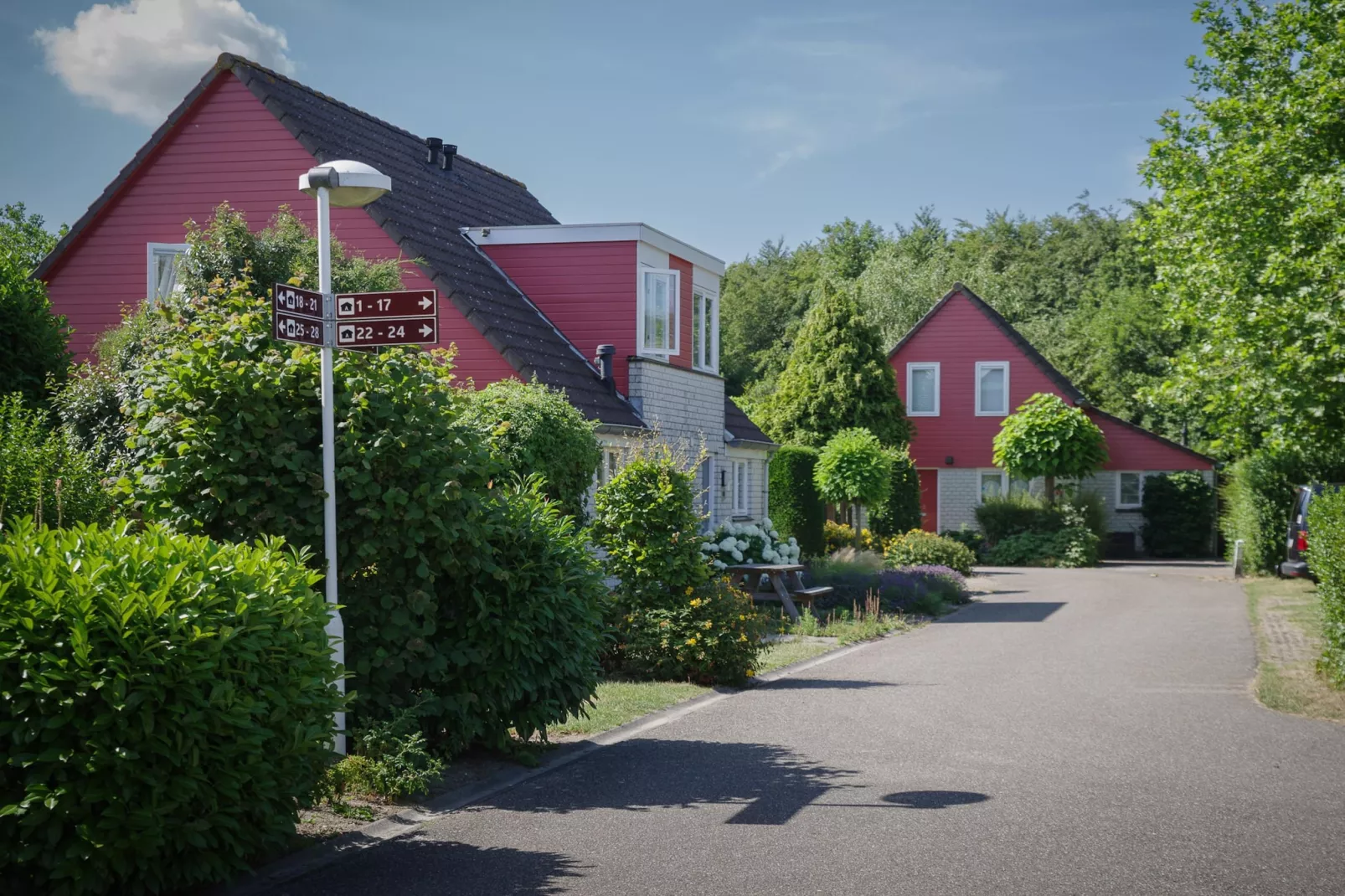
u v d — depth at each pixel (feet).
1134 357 165.78
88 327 62.69
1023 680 39.93
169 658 16.37
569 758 27.48
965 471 130.82
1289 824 21.35
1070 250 209.97
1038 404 115.96
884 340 176.14
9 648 15.55
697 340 76.13
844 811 22.44
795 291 212.84
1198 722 31.89
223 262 49.21
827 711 33.91
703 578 40.65
